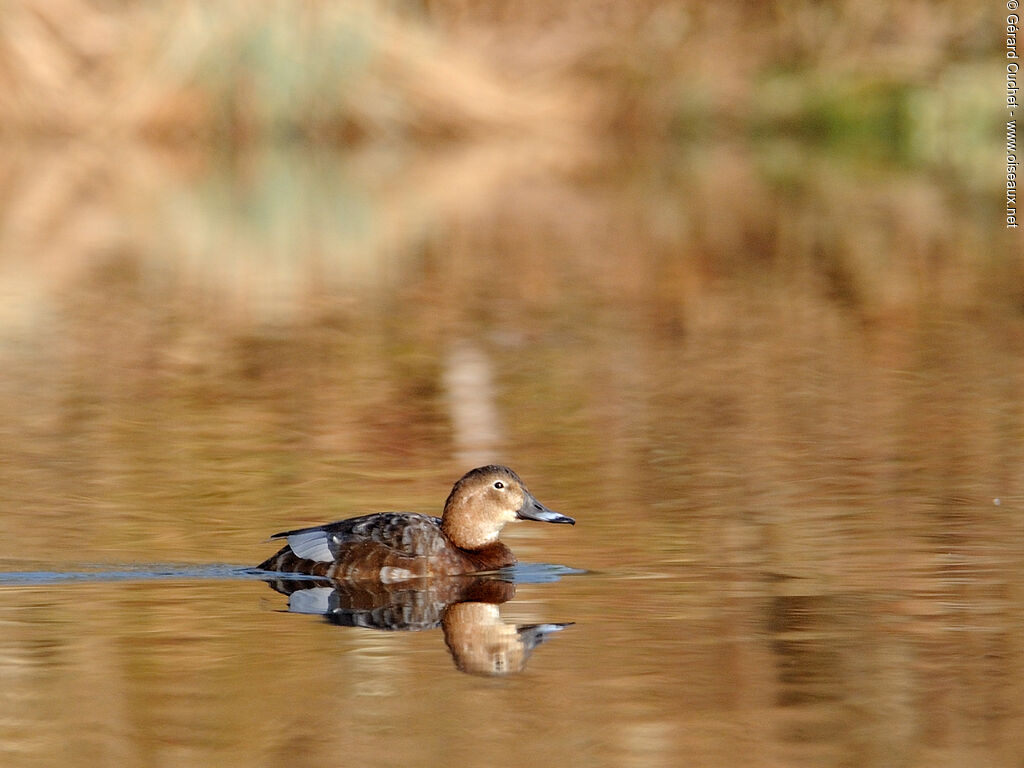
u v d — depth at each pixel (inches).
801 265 1467.8
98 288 1333.7
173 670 482.6
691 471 765.9
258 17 2295.8
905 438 828.6
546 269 1445.6
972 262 1487.5
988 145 2522.1
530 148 2450.8
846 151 2536.9
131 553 628.7
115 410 903.1
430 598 578.2
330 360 1045.8
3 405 914.7
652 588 578.9
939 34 2556.6
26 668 484.7
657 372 1005.8
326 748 417.7
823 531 656.4
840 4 2581.2
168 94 2288.4
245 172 2154.3
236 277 1403.8
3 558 618.5
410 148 2410.2
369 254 1542.8
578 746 418.3
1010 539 639.1
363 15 2353.6
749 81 2588.6
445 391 954.1
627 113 2546.8
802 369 1014.4
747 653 497.0
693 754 412.2
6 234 1631.4
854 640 510.6
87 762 409.7
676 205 1920.5
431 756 411.8
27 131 2257.6
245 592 580.4
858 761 407.2
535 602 565.3
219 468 774.5
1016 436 829.2
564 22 2532.0
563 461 789.2
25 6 2244.1
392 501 716.0
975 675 474.0
